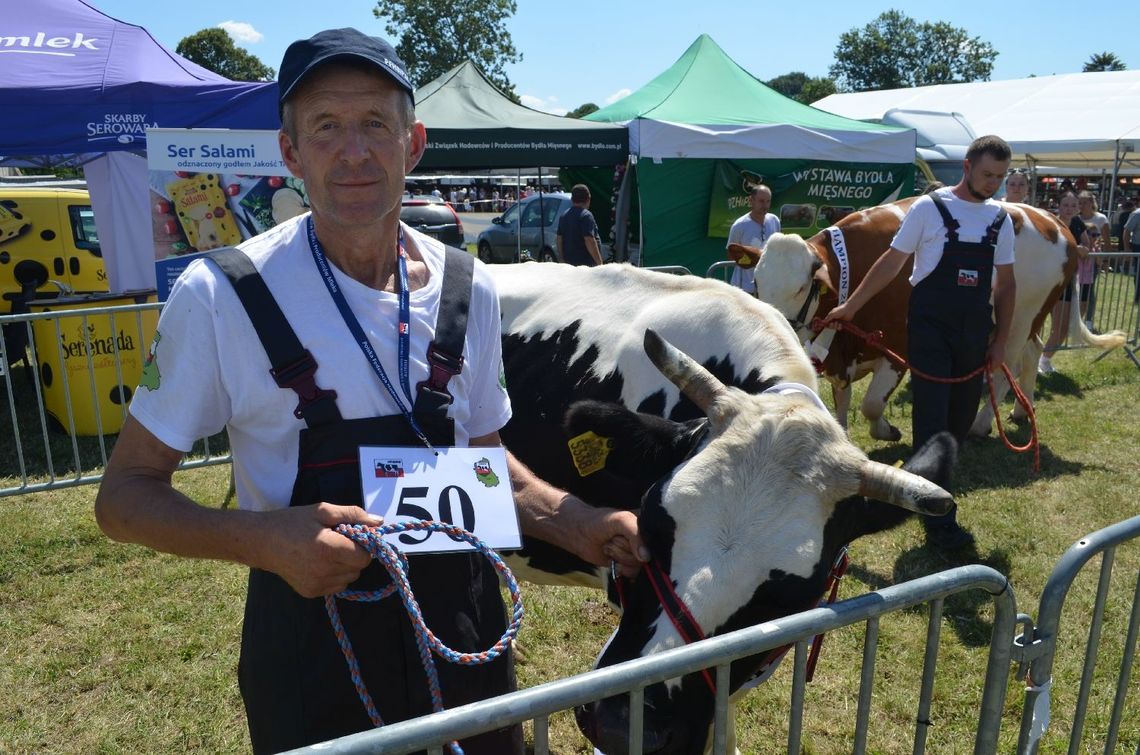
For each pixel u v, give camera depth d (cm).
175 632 414
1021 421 761
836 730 351
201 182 666
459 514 148
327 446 145
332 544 131
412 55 5666
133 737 339
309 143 147
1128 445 699
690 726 186
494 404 173
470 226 2084
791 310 639
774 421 204
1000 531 532
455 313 160
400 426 150
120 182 848
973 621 428
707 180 1264
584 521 192
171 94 782
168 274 663
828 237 661
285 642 152
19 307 921
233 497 599
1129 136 2083
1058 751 337
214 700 363
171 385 142
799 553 185
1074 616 434
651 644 182
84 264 970
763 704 365
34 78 764
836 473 196
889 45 8662
